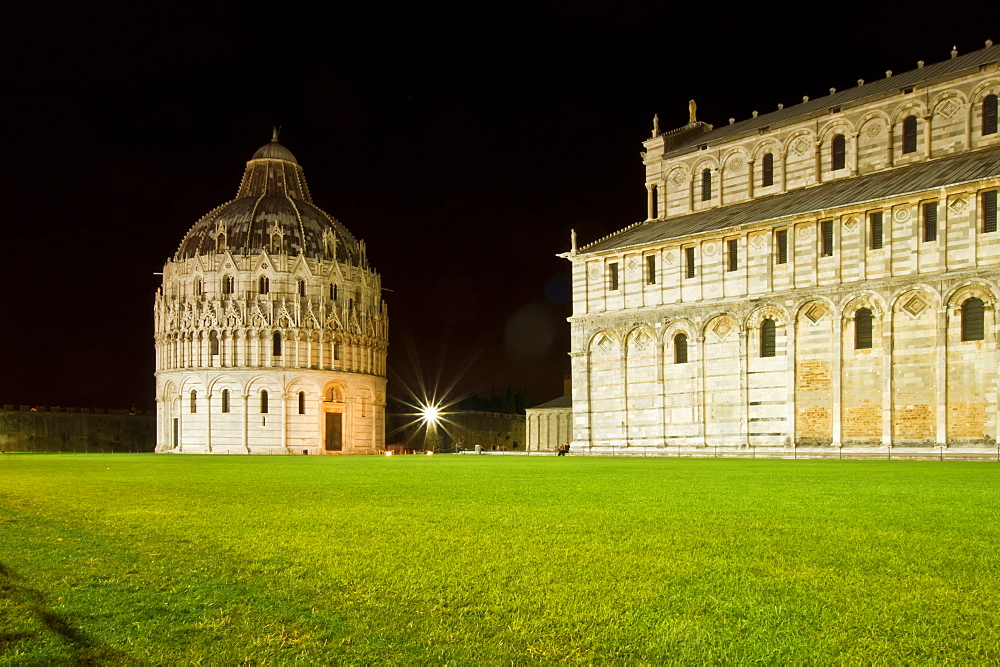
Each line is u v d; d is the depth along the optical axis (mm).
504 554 13070
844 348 66062
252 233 142375
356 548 13820
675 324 76562
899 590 10445
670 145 90062
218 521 17781
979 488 26141
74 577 11781
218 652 8359
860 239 65625
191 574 11859
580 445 82688
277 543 14477
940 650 8164
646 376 78500
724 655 8055
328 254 146125
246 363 137375
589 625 9070
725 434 72688
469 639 8648
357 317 149125
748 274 72062
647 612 9539
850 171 74938
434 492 25547
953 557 12578
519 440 177875
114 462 63812
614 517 17859
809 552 13078
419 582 11133
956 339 60156
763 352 71062
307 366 140125
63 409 154250
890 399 62969
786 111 84125
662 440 76688
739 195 82688
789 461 56406
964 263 60094
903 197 63000
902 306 63094
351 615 9625
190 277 142375
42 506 21719
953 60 74062
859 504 20625
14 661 8125
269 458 81750
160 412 145875
